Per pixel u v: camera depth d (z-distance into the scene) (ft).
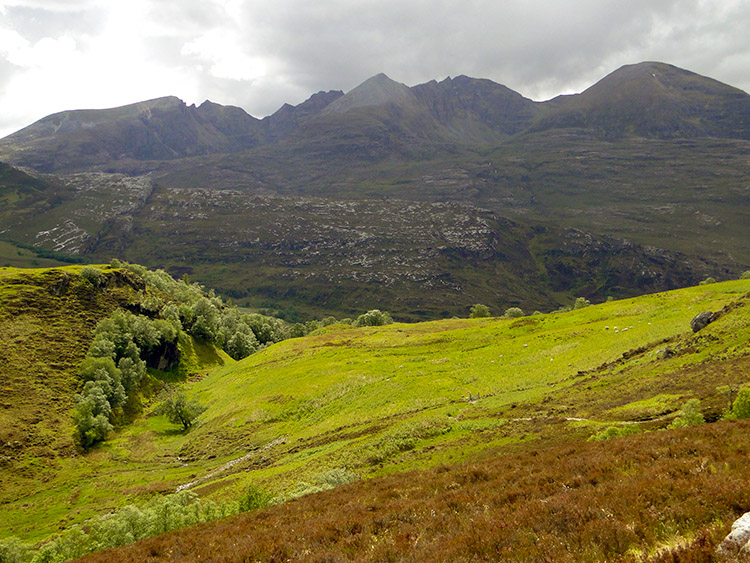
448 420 210.18
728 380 165.78
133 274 652.48
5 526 236.22
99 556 84.79
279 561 60.03
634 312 371.35
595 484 66.80
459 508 67.72
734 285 377.30
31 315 460.96
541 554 44.68
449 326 591.78
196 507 130.00
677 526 44.19
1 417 332.19
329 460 198.59
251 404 355.36
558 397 218.18
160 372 514.68
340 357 433.07
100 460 321.52
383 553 53.36
